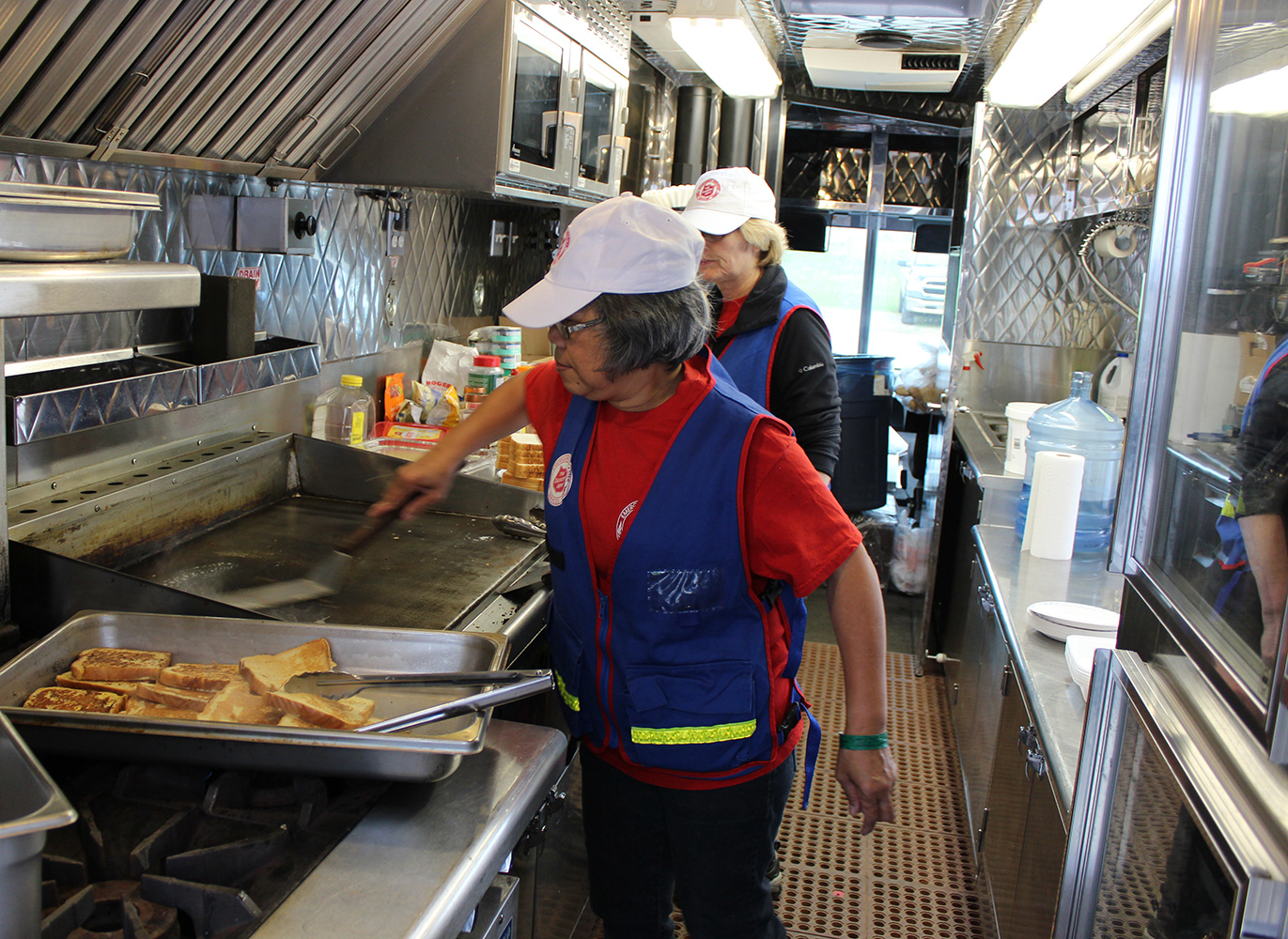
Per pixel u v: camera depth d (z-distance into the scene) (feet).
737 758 4.93
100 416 5.99
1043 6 8.06
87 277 3.70
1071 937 4.32
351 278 10.04
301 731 3.65
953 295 15.14
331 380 9.88
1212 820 2.86
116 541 6.39
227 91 6.72
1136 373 4.19
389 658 4.69
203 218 7.70
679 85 16.65
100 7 5.17
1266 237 3.20
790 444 4.68
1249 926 2.59
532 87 9.07
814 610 15.28
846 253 19.01
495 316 13.80
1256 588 3.05
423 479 5.65
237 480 7.63
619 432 4.78
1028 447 9.68
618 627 4.85
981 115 13.16
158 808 3.73
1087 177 13.02
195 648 4.71
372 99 8.38
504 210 13.58
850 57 13.57
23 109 5.58
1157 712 3.53
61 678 4.42
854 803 4.90
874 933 7.88
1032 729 6.00
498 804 3.89
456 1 7.88
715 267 7.29
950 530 12.90
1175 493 4.04
